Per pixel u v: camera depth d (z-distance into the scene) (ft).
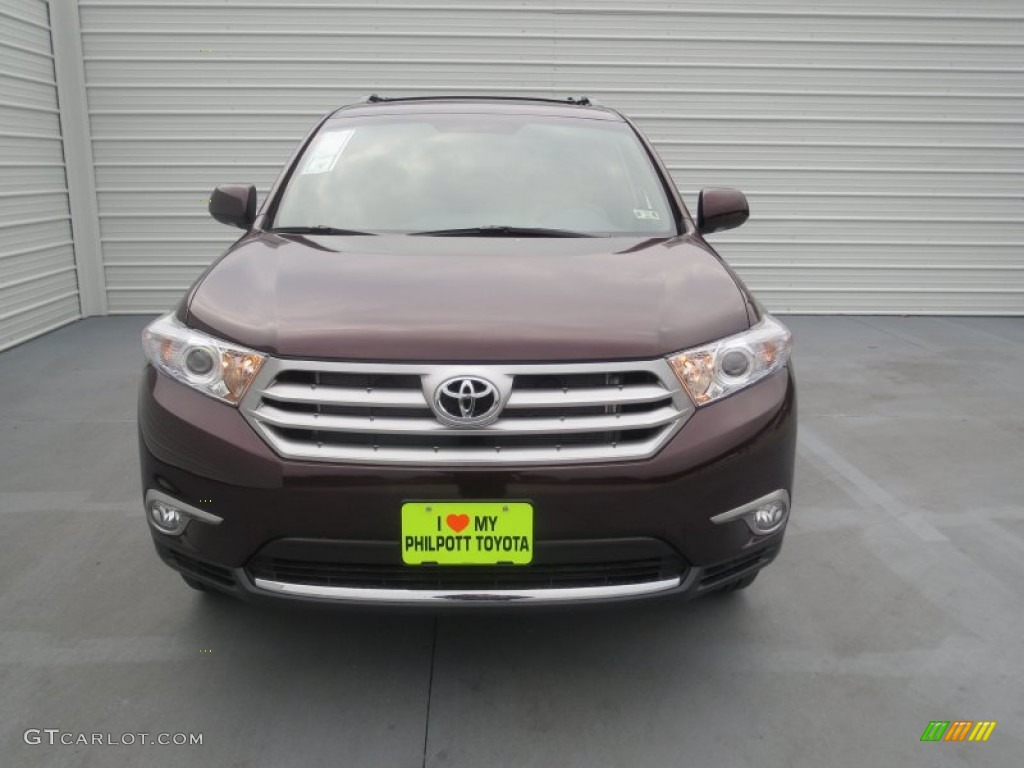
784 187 23.54
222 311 6.63
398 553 5.99
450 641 7.62
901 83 22.95
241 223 9.82
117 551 9.27
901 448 13.11
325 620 7.93
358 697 6.82
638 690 6.97
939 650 7.60
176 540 6.48
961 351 19.97
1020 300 24.52
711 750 6.26
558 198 9.21
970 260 24.23
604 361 6.10
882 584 8.80
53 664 7.20
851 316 24.43
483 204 9.03
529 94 22.54
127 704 6.69
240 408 6.19
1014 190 23.81
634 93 22.70
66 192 21.77
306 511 5.95
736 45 22.52
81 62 21.63
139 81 21.90
